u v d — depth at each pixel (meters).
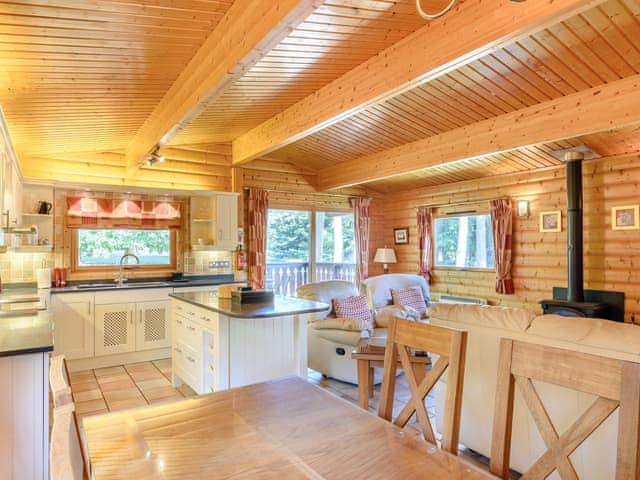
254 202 6.88
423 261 7.55
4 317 2.96
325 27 3.01
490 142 4.73
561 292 5.65
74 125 4.19
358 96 3.79
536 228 6.02
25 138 4.39
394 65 3.41
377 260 7.98
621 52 3.36
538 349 1.32
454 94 4.33
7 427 2.10
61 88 3.15
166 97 3.78
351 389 4.16
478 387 2.71
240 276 6.51
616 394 1.13
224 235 6.17
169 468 1.23
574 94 4.00
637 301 4.97
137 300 5.19
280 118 5.09
